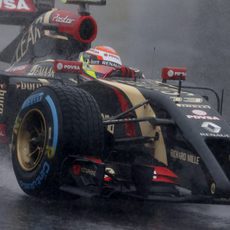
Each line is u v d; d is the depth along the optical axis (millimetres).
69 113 18641
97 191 18094
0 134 24781
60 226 16750
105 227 16969
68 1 27500
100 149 19047
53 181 18781
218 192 17641
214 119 19531
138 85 21859
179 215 19281
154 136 20031
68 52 27484
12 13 30094
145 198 18016
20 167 19891
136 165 18438
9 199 19484
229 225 18359
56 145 18516
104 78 23547
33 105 19875
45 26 27156
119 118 20531
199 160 18328
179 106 19734
